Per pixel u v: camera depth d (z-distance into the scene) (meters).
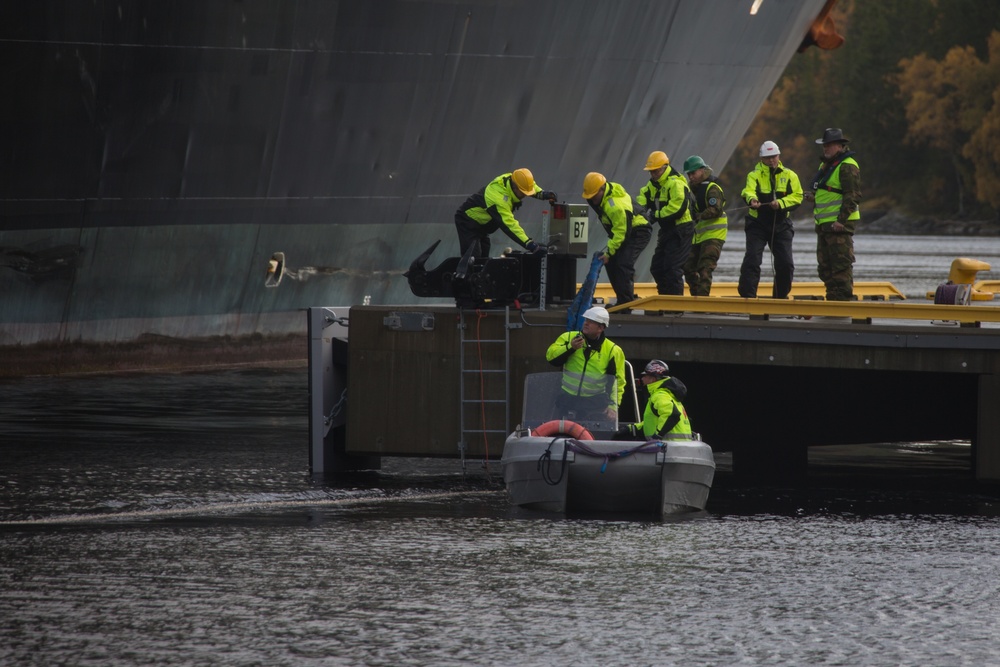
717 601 36.97
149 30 80.62
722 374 60.91
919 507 52.38
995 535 46.53
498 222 56.69
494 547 43.22
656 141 108.69
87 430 66.19
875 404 60.16
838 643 33.31
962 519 49.72
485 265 54.84
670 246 60.59
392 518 48.03
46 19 76.81
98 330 86.56
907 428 60.16
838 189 61.94
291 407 76.06
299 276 93.94
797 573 40.34
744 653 32.44
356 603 36.12
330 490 53.59
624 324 54.22
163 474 55.53
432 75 92.00
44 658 31.30
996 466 51.41
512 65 95.31
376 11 87.44
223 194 87.75
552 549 43.09
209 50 83.06
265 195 89.31
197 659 31.34
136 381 84.44
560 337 51.06
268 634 33.25
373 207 94.50
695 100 109.44
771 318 66.62
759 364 53.31
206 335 91.56
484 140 97.19
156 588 37.34
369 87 89.88
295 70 86.69
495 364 55.47
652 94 105.25
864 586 38.84
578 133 102.12
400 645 32.56
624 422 59.28
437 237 99.75
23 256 81.81
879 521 49.09
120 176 83.50
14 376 83.38
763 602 36.94
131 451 60.75
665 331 53.91
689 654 32.28
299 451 62.53
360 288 97.38
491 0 91.81
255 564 40.31
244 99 85.69
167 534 44.44
